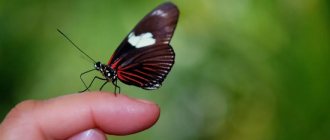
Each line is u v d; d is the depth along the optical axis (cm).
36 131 20
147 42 23
